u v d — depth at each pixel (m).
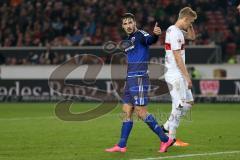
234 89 74.19
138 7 87.50
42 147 33.12
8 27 90.44
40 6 91.56
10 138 37.44
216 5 89.38
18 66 83.50
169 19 84.25
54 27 88.44
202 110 63.22
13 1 97.00
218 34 84.56
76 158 29.00
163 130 33.66
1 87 79.88
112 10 88.75
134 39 30.78
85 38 83.94
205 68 78.50
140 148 32.62
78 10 89.88
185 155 29.75
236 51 84.31
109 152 30.97
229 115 56.38
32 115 56.69
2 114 58.19
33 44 86.75
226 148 32.66
